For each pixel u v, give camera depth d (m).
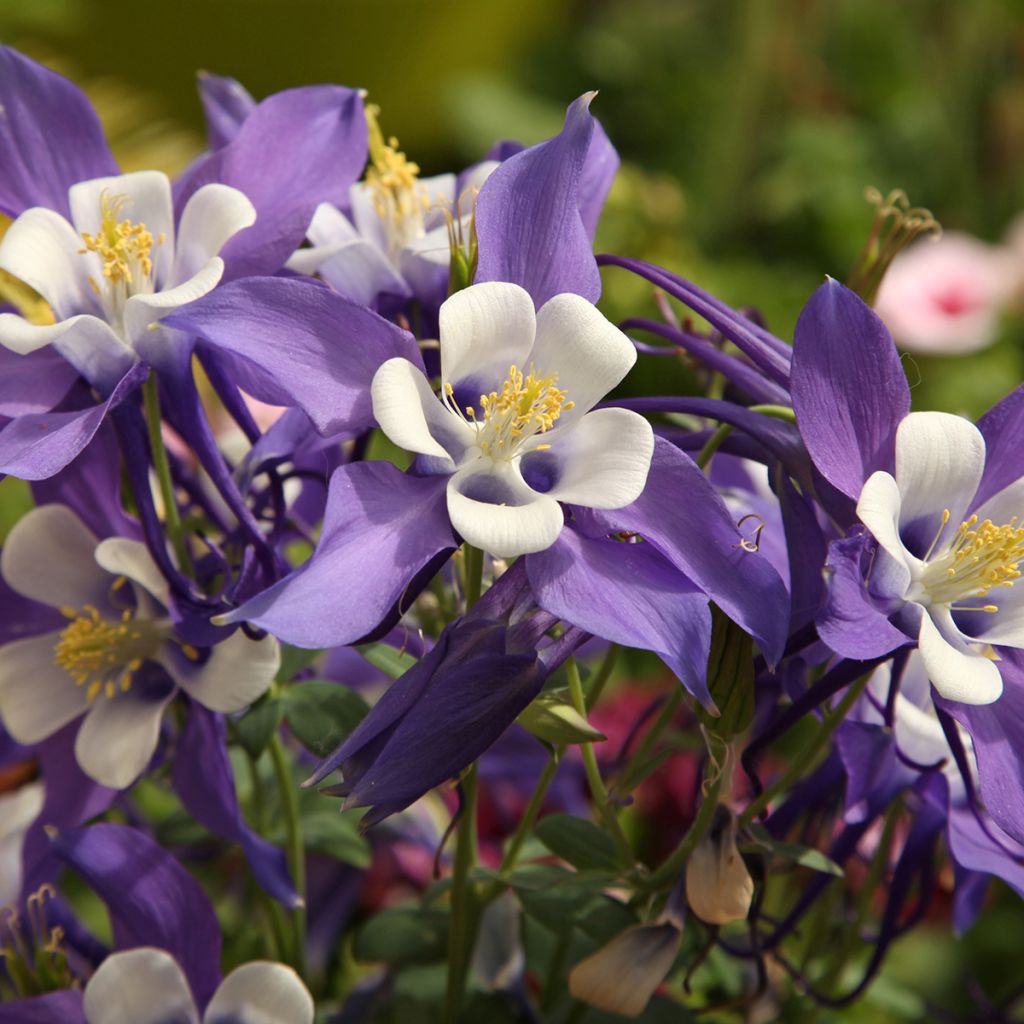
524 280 0.41
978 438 0.41
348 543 0.39
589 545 0.40
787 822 0.44
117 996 0.43
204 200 0.43
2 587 0.45
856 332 0.40
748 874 0.42
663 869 0.43
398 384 0.39
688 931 0.46
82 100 0.44
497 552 0.39
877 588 0.40
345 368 0.40
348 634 0.38
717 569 0.39
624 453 0.40
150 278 0.43
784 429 0.41
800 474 0.41
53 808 0.45
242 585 0.42
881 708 0.43
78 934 0.45
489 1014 0.46
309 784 0.39
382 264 0.44
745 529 0.44
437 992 0.47
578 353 0.40
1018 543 0.40
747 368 0.42
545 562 0.39
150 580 0.43
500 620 0.40
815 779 0.44
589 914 0.44
